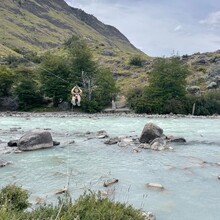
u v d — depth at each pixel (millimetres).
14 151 22406
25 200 9953
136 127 40125
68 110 76875
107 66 119938
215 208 11586
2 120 51281
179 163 18812
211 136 31562
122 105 80312
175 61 79062
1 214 6656
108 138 29406
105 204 8086
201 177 15727
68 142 26766
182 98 75688
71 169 17078
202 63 111188
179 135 32188
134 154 21625
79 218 7035
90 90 77750
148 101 74188
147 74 107312
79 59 81062
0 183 14555
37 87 81625
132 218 7980
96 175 16125
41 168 17562
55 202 11766
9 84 80062
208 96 76500
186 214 10984
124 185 14328
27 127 40125
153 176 15930
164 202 12133
